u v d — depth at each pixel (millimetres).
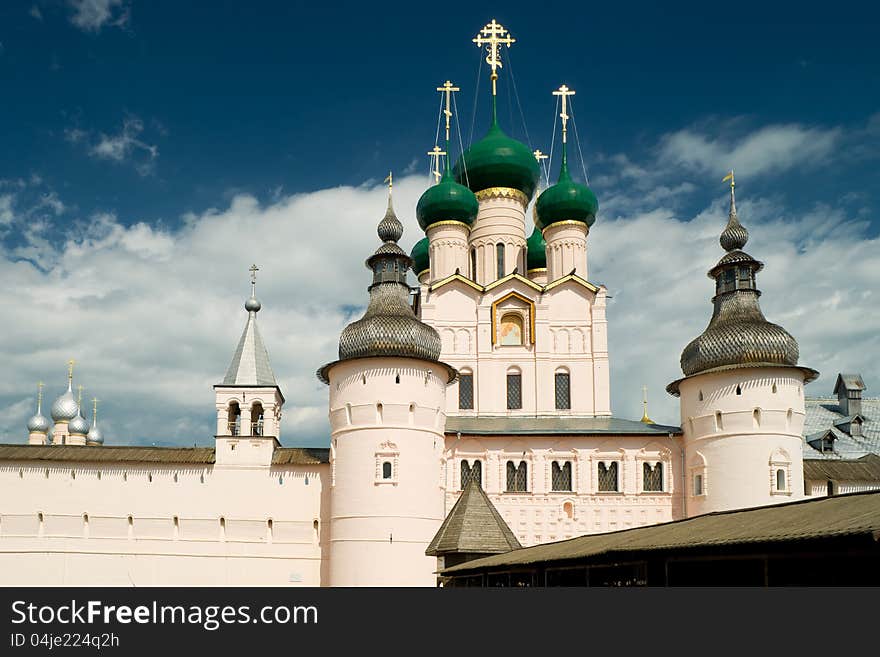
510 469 59500
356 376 54875
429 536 53281
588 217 70812
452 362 65688
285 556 56250
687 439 58719
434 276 69750
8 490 56406
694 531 24531
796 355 56875
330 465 56812
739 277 58781
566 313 66625
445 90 75875
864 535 16031
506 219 71312
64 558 55844
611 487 59438
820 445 71750
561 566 28938
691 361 58469
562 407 65312
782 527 19953
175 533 56406
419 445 54156
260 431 58688
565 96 73688
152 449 58562
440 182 72562
